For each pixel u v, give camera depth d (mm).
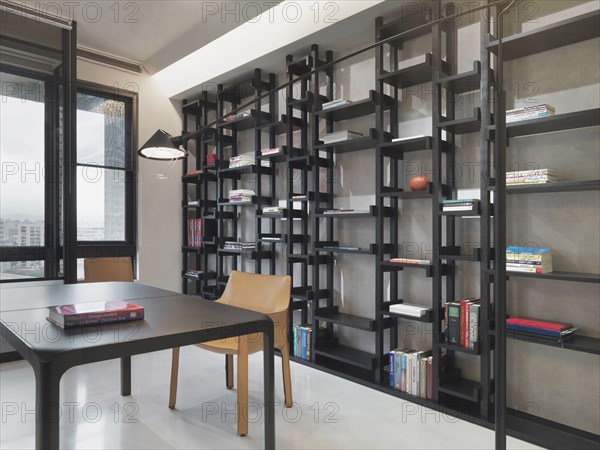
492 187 2510
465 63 2961
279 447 2225
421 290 3229
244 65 4223
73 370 3354
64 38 3908
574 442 2270
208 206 4977
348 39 3639
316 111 3672
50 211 3879
